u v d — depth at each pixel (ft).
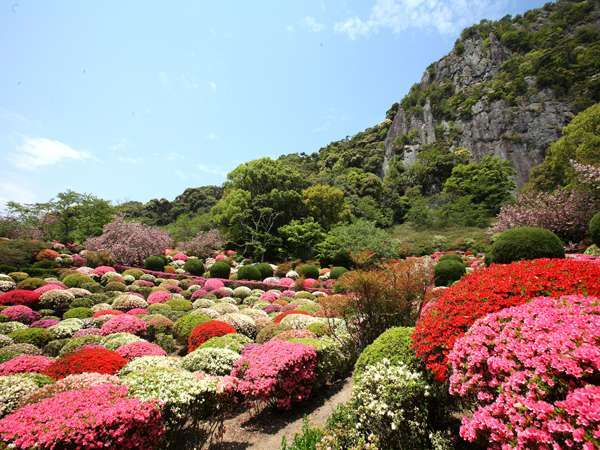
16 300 34.73
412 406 10.59
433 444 9.73
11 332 25.85
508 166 130.00
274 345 16.37
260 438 13.07
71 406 9.43
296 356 15.17
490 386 7.41
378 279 20.42
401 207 135.13
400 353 12.48
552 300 8.79
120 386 11.06
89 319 27.81
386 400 10.44
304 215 104.47
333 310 21.54
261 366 14.87
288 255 93.56
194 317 25.54
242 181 106.83
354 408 11.69
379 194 136.05
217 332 21.36
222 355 16.74
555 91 137.59
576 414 5.52
